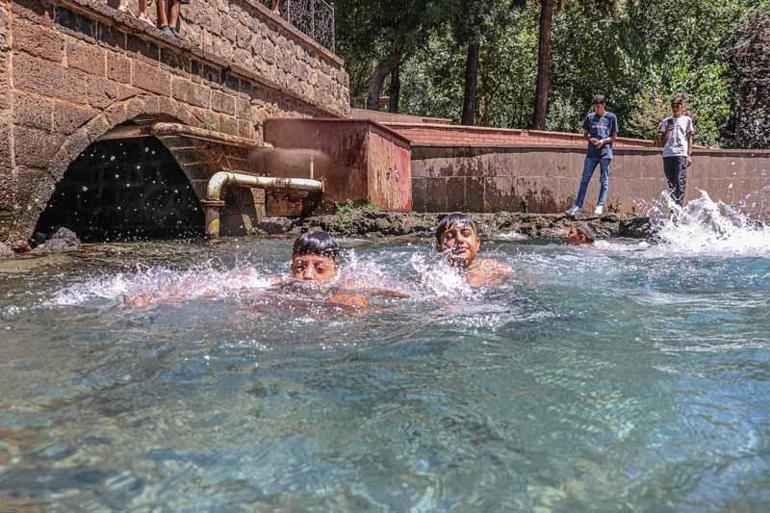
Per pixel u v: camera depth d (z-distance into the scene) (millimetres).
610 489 1395
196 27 10219
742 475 1465
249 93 11344
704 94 25594
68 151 6984
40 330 2861
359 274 4387
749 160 13883
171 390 2025
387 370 2270
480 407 1893
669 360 2451
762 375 2254
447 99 38125
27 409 1842
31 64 6441
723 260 6070
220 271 5438
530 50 33562
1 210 6258
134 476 1421
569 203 13250
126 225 11070
